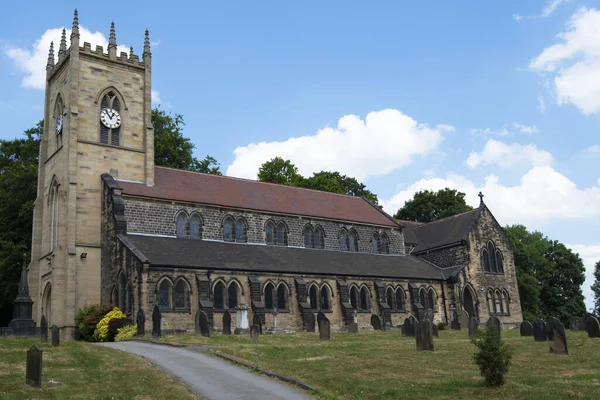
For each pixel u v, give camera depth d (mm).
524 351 35188
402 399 21984
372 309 65375
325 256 68500
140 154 63812
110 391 23828
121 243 54875
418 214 113375
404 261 75875
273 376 26062
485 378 24297
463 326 61281
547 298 100375
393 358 32500
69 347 35938
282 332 57500
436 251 77312
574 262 100688
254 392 22969
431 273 72938
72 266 56469
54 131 64750
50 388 24250
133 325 49875
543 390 22641
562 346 33531
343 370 28297
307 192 79125
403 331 50625
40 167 65812
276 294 58562
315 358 32656
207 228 62594
